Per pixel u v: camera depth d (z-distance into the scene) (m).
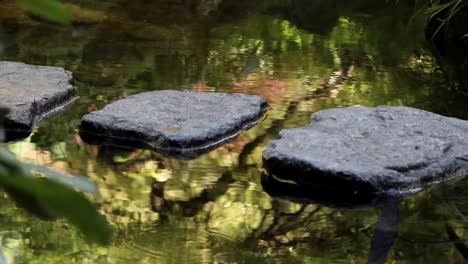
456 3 3.75
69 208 0.28
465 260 1.70
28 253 1.63
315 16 4.46
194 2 4.66
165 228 1.82
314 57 3.58
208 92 2.88
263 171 2.21
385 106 2.65
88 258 1.63
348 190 2.07
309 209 1.97
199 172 2.20
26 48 3.52
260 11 4.53
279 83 3.12
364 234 1.83
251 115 2.63
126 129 2.43
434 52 3.73
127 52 3.52
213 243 1.75
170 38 3.82
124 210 1.92
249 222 1.87
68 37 3.75
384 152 2.24
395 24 4.29
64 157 2.29
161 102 2.69
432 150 2.27
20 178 0.28
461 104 2.95
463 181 2.18
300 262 1.67
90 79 3.10
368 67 3.44
